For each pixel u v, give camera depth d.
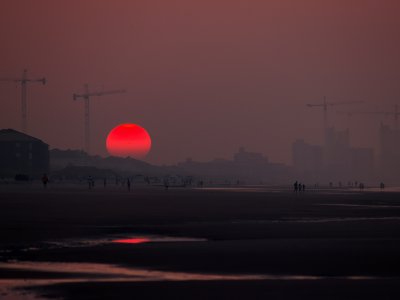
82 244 189.62
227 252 172.75
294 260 158.38
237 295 117.75
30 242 194.25
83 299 114.06
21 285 126.25
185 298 115.19
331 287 125.00
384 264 152.38
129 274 138.88
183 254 168.50
